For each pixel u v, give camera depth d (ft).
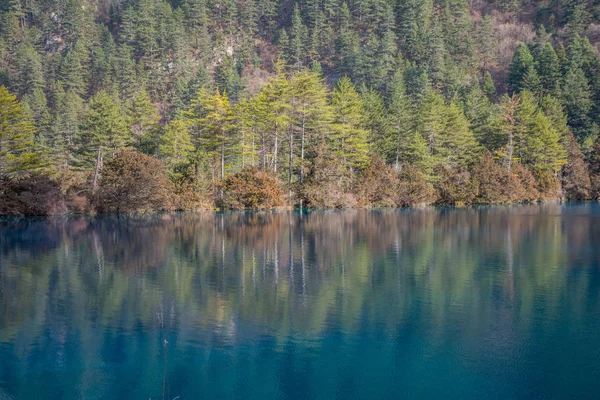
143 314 41.98
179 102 337.31
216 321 40.22
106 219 135.03
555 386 29.04
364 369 31.40
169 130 199.21
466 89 345.10
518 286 51.88
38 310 43.19
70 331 37.76
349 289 50.65
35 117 313.73
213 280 54.65
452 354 33.60
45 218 137.39
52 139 270.05
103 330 38.01
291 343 35.37
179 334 37.11
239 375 30.45
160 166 155.53
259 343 35.40
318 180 175.11
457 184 205.67
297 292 49.26
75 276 56.80
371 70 390.42
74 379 29.89
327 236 94.68
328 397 27.84
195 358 32.83
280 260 67.41
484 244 83.05
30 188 142.00
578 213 157.17
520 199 219.20
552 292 49.32
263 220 132.57
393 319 40.78
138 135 212.64
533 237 92.48
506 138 244.22
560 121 265.95
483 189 207.10
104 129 195.72
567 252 73.97
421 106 236.22
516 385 29.22
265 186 166.50
